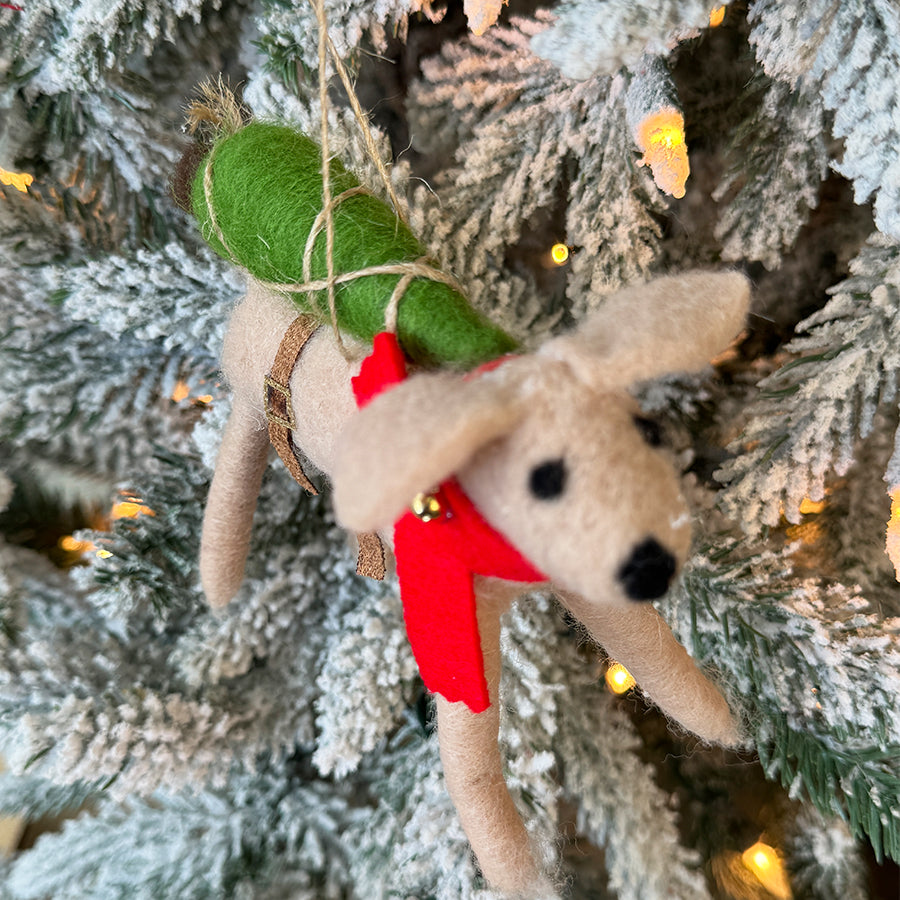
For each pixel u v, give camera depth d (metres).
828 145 0.26
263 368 0.22
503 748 0.26
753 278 0.30
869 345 0.24
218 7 0.26
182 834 0.28
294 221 0.18
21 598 0.30
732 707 0.24
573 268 0.27
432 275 0.17
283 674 0.30
